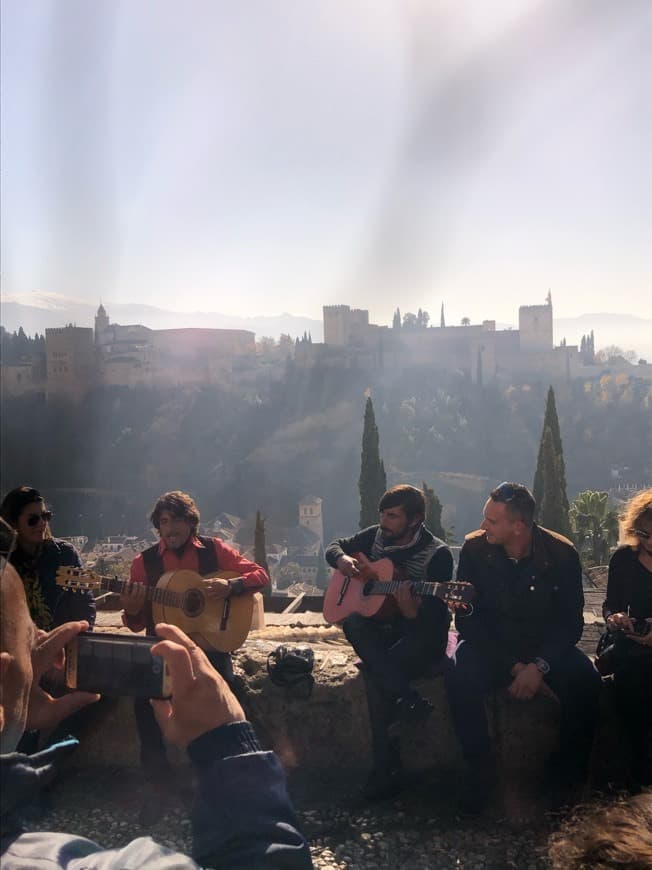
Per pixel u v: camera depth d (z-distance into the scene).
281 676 4.00
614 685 3.87
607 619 3.98
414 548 4.26
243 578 4.27
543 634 3.97
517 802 3.62
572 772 3.75
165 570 4.28
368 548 4.45
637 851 1.20
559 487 34.53
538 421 148.75
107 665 1.50
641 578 3.99
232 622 4.19
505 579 4.00
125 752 3.89
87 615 4.29
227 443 154.75
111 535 125.94
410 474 141.62
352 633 4.06
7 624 1.14
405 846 3.23
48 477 150.62
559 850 1.33
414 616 4.10
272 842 1.22
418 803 3.64
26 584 4.12
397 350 171.00
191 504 4.34
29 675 1.17
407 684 3.91
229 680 4.02
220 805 1.24
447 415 151.75
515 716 3.96
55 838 1.14
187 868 1.07
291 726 3.95
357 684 3.97
